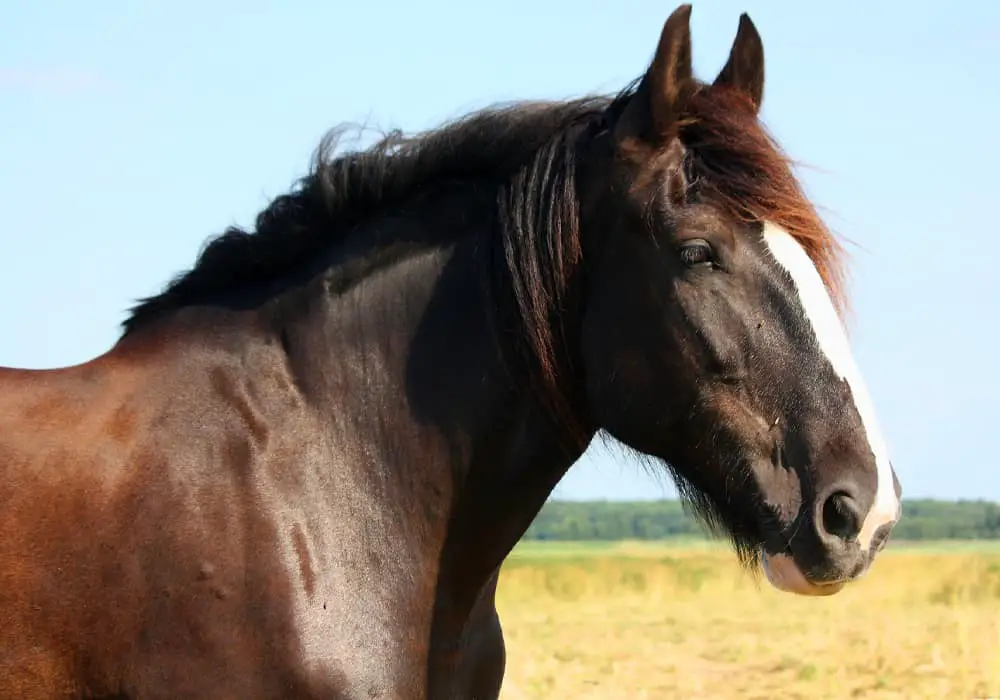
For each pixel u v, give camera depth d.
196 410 3.88
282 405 3.96
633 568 33.50
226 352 4.02
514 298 4.02
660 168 3.91
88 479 3.71
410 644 3.89
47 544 3.64
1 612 3.59
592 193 4.00
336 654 3.69
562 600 25.05
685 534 112.25
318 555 3.78
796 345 3.73
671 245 3.81
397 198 4.27
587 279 4.00
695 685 11.95
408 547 3.96
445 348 4.09
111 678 3.60
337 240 4.25
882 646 14.37
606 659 13.91
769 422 3.74
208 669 3.59
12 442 3.75
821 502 3.62
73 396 3.88
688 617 19.95
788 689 11.73
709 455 3.83
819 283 3.79
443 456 4.04
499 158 4.22
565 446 4.11
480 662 4.19
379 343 4.10
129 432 3.82
